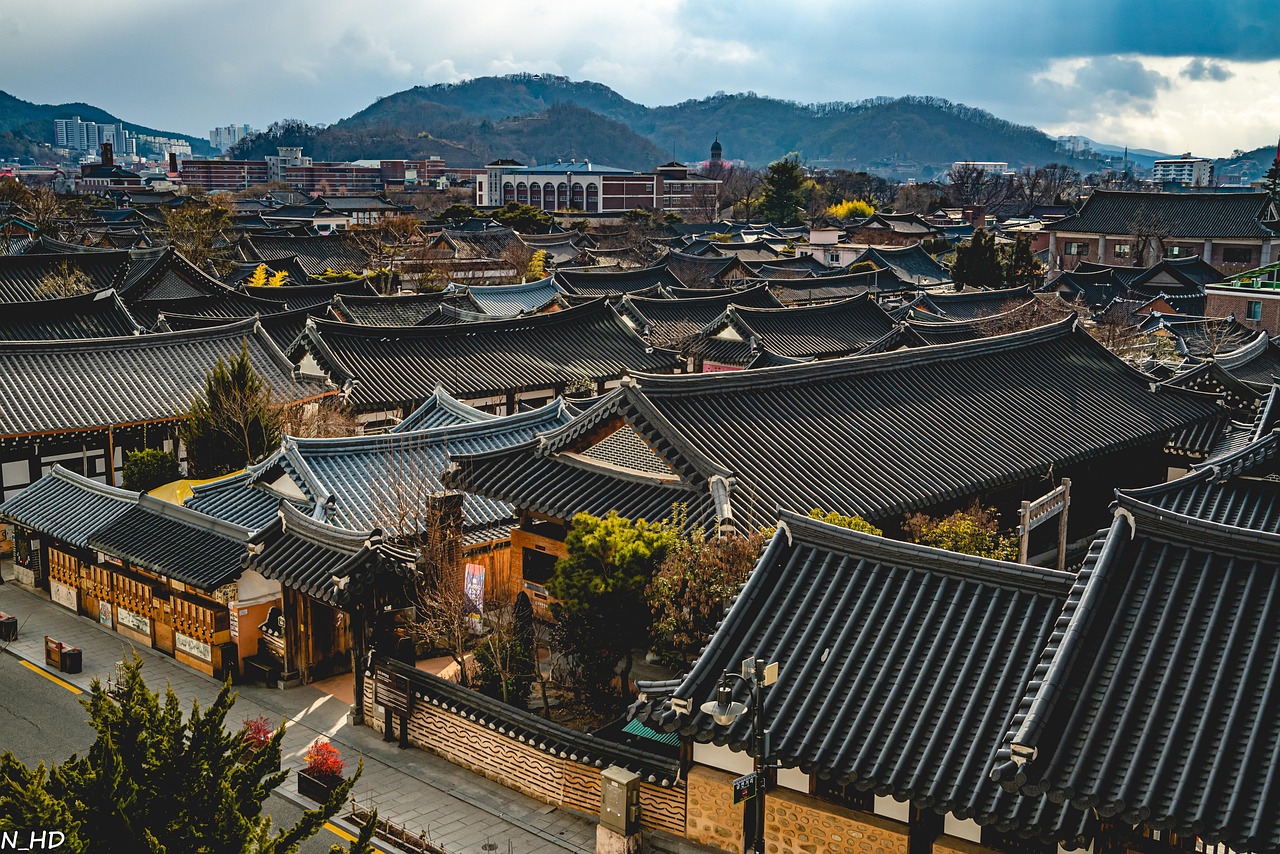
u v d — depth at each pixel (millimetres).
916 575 18234
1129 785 13266
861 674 16891
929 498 28062
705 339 65312
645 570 21656
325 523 27984
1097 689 14562
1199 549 15992
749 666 15242
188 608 27828
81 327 50719
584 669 23344
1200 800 12984
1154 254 120000
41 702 25594
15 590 34031
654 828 19250
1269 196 117000
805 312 68188
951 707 15992
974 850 15852
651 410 26078
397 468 32031
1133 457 37656
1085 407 36469
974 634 17109
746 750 16406
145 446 41000
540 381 53656
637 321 67250
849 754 15836
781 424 29250
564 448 27875
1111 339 68562
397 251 108250
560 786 21000
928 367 35406
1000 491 32688
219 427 36781
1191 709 14039
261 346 47656
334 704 25938
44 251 83188
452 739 22938
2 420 37469
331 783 21250
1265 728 13570
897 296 95812
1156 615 15383
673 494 25609
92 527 30938
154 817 12297
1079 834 14023
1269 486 24500
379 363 50688
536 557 28234
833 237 155500
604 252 132000
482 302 77500
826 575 18891
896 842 16531
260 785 13648
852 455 29016
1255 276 85938
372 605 24375
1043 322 72750
